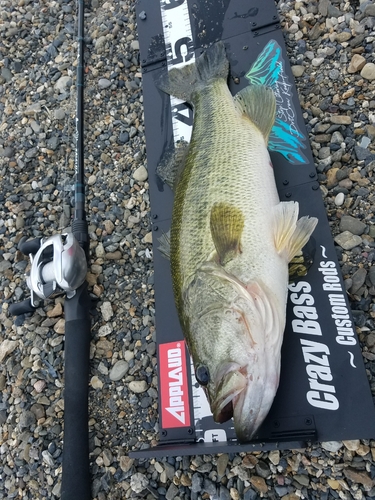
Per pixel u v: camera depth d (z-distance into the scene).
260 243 0.38
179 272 0.40
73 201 0.61
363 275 0.42
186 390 0.44
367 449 0.38
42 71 0.72
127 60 0.64
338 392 0.38
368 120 0.48
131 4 0.67
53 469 0.48
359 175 0.46
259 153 0.43
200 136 0.46
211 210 0.40
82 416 0.45
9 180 0.66
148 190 0.57
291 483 0.39
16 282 0.60
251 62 0.53
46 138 0.67
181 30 0.58
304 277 0.42
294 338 0.41
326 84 0.51
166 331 0.47
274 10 0.54
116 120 0.62
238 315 0.35
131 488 0.44
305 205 0.45
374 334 0.40
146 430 0.47
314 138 0.49
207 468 0.42
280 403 0.39
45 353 0.54
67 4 0.75
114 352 0.51
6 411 0.53
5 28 0.77
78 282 0.49
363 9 0.52
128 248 0.55
